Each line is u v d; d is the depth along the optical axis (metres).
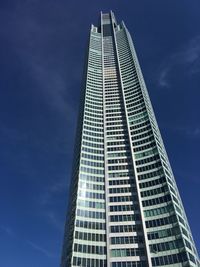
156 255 87.88
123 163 121.94
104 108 151.62
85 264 88.06
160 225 95.19
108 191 111.06
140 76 173.62
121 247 93.19
